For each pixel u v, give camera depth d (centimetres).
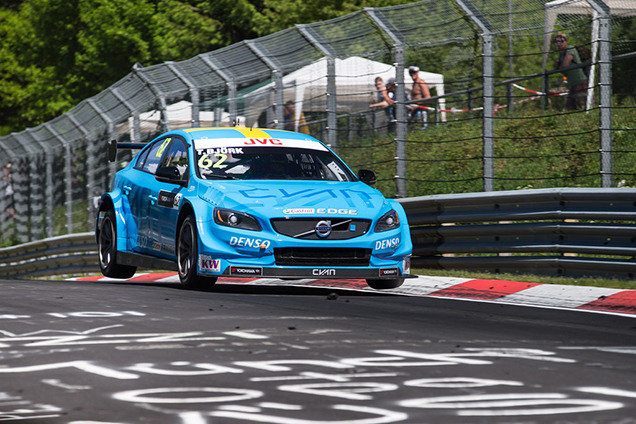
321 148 2861
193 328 1794
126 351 1548
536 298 2489
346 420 1104
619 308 2294
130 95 4641
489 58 3391
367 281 2786
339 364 1447
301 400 1206
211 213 2478
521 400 1215
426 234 3219
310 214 2439
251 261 2412
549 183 3938
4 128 10644
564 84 4372
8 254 5838
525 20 3409
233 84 4131
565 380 1348
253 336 1703
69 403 1198
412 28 3616
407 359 1495
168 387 1284
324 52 3819
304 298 2406
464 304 2344
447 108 4578
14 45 10131
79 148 5281
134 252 2952
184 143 2834
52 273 5150
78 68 8988
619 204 2800
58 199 5678
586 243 2842
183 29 8712
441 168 4172
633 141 4006
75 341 1647
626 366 1471
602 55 3150
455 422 1098
